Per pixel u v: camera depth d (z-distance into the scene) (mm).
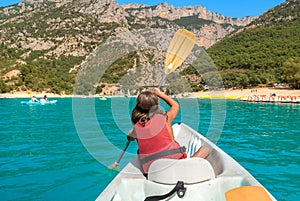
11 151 6820
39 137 8695
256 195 2162
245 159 5992
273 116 14219
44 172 5176
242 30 110875
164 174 2607
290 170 5199
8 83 52219
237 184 2619
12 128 10586
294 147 7117
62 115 15344
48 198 4043
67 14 100562
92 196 4113
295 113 15539
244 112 16359
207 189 2562
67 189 4367
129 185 2697
